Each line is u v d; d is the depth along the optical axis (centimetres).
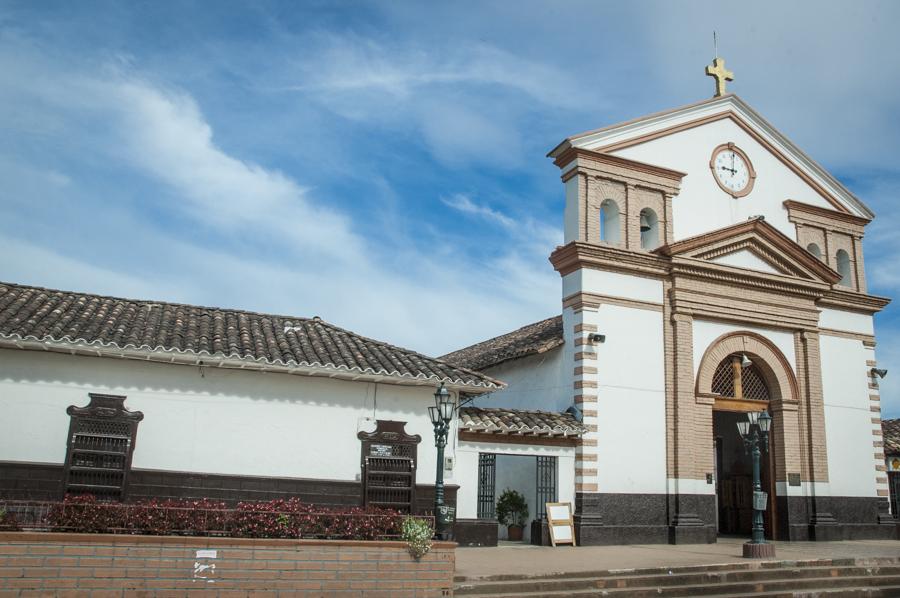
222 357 1523
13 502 1178
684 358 2089
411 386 1756
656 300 2103
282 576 1181
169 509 1180
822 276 2331
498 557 1614
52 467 1442
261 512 1220
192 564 1143
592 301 2016
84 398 1490
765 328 2245
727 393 2209
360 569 1223
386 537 1266
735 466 2462
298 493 1608
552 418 1948
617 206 2122
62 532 1112
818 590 1468
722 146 2317
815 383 2273
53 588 1078
